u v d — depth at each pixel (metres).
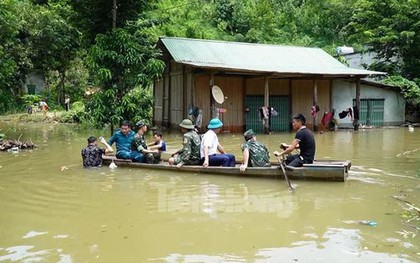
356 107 22.91
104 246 5.23
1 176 9.51
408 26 27.23
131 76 16.16
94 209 6.83
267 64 21.80
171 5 48.19
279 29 47.41
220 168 9.41
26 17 32.50
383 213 6.52
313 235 5.55
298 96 23.53
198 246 5.21
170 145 15.44
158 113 24.70
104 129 21.27
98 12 17.27
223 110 20.81
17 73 33.81
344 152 13.44
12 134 19.28
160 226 5.97
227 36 44.22
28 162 11.39
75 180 9.05
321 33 48.53
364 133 20.67
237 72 20.27
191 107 20.19
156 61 16.16
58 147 14.58
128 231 5.77
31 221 6.23
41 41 33.94
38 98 34.81
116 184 8.65
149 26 17.98
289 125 23.41
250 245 5.22
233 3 47.88
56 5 34.00
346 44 44.34
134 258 4.86
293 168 8.82
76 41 34.44
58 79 38.72
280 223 6.06
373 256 4.84
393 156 12.49
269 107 21.56
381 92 25.06
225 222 6.12
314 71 21.52
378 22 28.59
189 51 21.17
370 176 9.38
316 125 22.44
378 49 28.47
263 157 9.49
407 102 25.89
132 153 10.75
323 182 8.70
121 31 15.98
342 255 4.88
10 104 33.81
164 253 4.99
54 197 7.60
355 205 6.97
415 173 9.73
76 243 5.34
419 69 27.48
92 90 37.56
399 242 5.27
